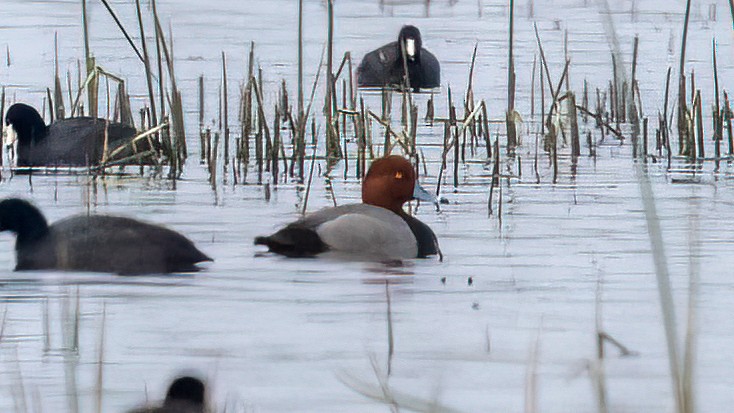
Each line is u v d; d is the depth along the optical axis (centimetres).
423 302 1253
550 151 2109
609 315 1208
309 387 985
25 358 1052
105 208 1686
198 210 1681
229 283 1302
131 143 1978
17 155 2028
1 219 1337
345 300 1255
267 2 4100
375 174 1549
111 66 2895
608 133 2400
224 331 1132
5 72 2800
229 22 3625
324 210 1495
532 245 1507
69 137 2028
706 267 1391
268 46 3219
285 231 1444
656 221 745
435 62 2845
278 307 1220
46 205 1708
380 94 2764
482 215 1681
